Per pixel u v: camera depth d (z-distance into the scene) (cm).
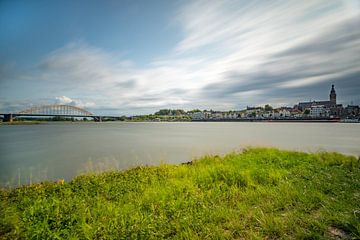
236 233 401
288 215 443
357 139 3659
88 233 409
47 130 7781
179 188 657
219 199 572
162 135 4984
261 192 604
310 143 2991
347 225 390
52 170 1416
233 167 924
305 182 689
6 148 2708
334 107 14962
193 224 432
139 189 709
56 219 477
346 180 705
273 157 1200
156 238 393
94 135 5150
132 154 2092
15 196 684
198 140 3600
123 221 446
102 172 1007
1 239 402
